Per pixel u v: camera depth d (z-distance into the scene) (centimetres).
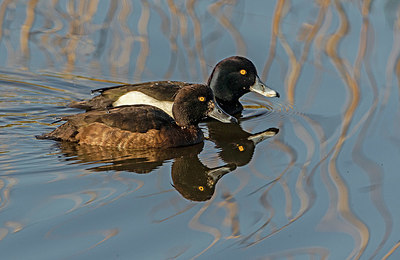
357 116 1243
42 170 966
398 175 1004
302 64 1460
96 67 1455
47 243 757
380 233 842
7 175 943
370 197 936
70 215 823
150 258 747
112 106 1270
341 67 1441
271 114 1321
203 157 1080
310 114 1281
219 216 859
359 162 1048
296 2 1717
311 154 1085
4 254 730
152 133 1105
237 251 777
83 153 1048
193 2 1714
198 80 1406
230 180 984
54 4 1711
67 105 1254
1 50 1494
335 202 914
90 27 1600
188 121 1170
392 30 1573
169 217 845
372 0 1703
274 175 1003
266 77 1425
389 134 1155
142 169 1003
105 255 743
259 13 1670
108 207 852
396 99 1308
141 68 1448
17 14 1653
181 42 1541
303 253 789
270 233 825
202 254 765
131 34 1570
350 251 798
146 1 1725
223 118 1181
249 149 1122
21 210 832
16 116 1220
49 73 1412
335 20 1622
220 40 1544
